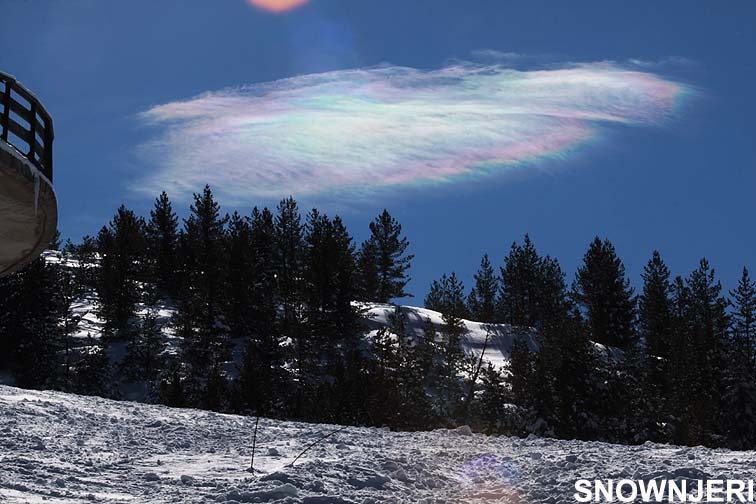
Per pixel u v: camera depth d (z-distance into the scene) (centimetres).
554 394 5772
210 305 7569
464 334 8781
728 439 6338
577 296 10019
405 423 5247
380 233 10094
